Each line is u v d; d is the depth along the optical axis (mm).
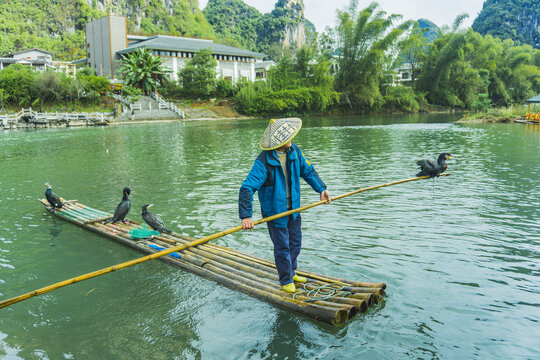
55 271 5215
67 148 20281
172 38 65375
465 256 5242
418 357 3207
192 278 4863
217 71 62875
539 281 4500
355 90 59469
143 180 11375
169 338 3607
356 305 3816
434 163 5059
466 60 73750
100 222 7172
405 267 4922
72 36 118688
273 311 4012
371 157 15039
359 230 6375
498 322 3691
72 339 3645
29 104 45562
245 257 5227
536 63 89125
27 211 8266
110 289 4621
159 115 47031
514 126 30656
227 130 31531
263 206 4148
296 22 160000
